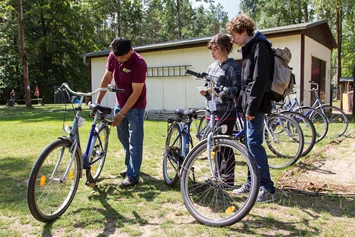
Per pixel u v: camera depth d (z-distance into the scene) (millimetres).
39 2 27016
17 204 2738
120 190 3135
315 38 10227
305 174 3580
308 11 23438
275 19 24094
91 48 30453
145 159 4484
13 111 15797
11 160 4414
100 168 3525
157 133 6875
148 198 2906
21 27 17797
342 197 2812
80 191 3094
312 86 9875
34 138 6305
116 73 3287
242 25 2715
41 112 14398
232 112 2973
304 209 2582
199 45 10562
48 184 2457
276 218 2420
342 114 6027
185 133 3246
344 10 16234
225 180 2730
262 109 2719
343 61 26656
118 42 2971
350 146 4992
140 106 3264
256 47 2574
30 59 27297
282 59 2797
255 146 2781
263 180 2803
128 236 2174
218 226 2271
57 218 2447
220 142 2479
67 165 2564
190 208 2439
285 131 4035
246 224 2312
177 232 2203
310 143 4113
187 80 11062
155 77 11938
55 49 27766
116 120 3145
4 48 27312
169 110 11609
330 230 2195
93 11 33719
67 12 27281
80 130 7273
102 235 2195
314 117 5391
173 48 11289
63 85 2723
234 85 2887
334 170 3717
